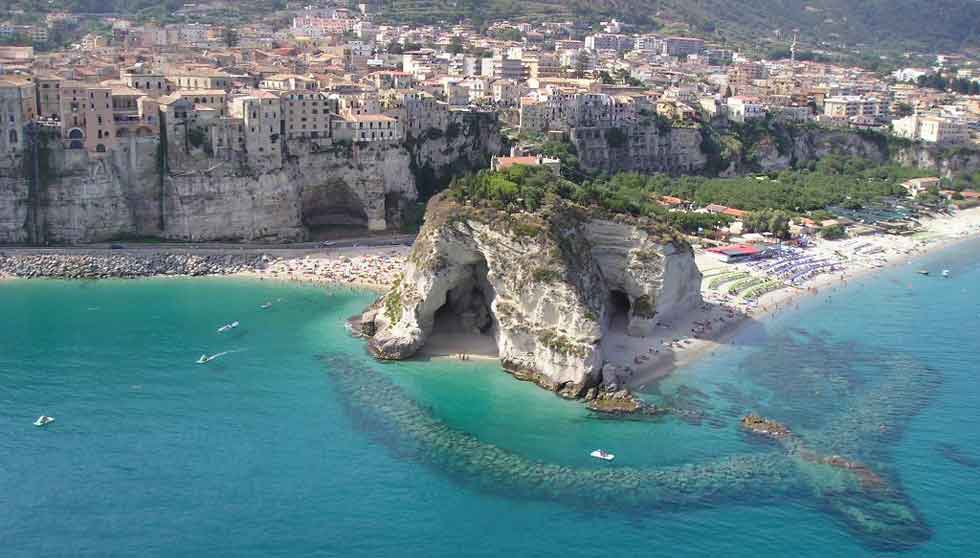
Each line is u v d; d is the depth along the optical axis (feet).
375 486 427.33
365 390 531.09
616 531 394.52
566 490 424.87
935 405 524.93
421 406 511.40
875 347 625.41
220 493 419.33
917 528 397.60
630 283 620.90
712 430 485.56
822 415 507.71
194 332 622.13
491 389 538.06
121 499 413.39
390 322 608.19
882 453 463.42
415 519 402.52
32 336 602.85
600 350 538.88
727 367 577.02
